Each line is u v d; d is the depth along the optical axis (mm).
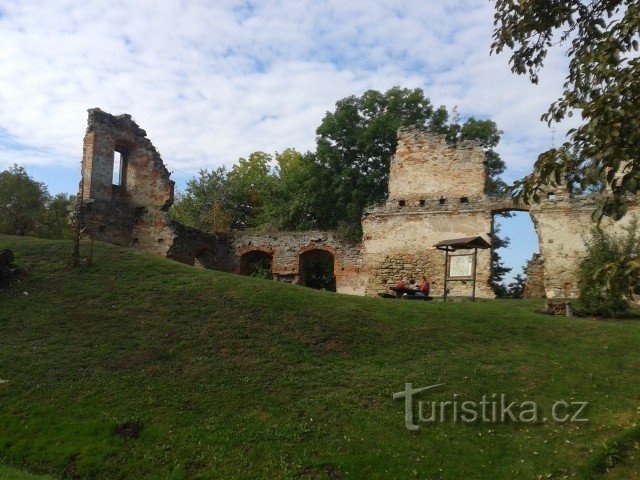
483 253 23750
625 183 6770
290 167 48125
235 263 28484
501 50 10430
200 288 15375
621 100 7613
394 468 8594
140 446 9125
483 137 38812
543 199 23141
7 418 9758
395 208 25703
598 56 8266
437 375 11258
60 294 14852
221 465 8695
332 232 27328
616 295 7371
